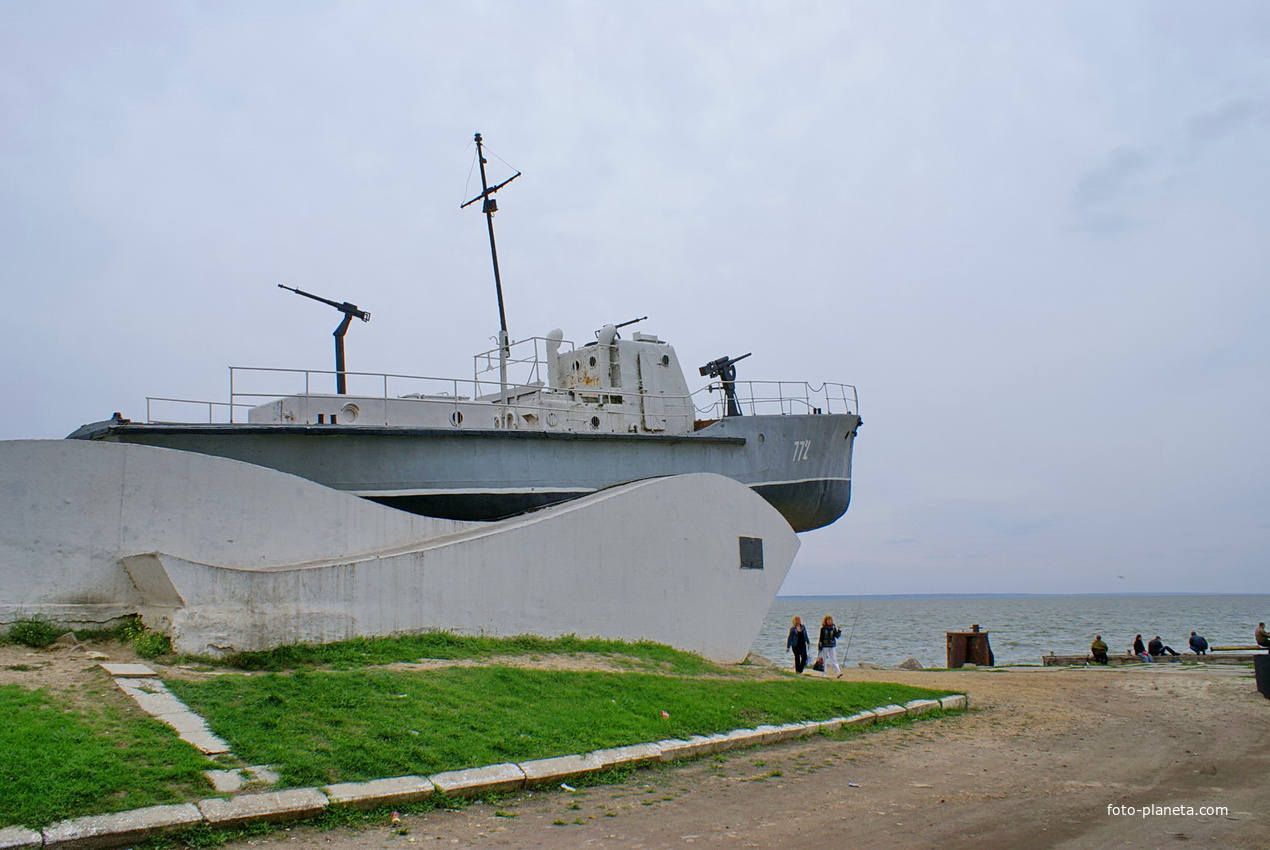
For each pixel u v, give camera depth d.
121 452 12.53
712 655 16.98
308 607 11.84
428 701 9.82
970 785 9.15
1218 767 10.21
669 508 16.67
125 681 9.31
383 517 14.76
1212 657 28.45
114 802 6.56
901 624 94.31
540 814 7.61
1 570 11.56
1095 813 7.99
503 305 24.47
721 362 25.73
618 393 21.97
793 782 9.13
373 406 17.81
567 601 14.82
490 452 18.33
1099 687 18.27
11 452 11.87
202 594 11.06
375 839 6.72
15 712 7.98
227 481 13.31
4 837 5.88
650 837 7.02
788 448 23.42
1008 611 151.12
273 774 7.43
